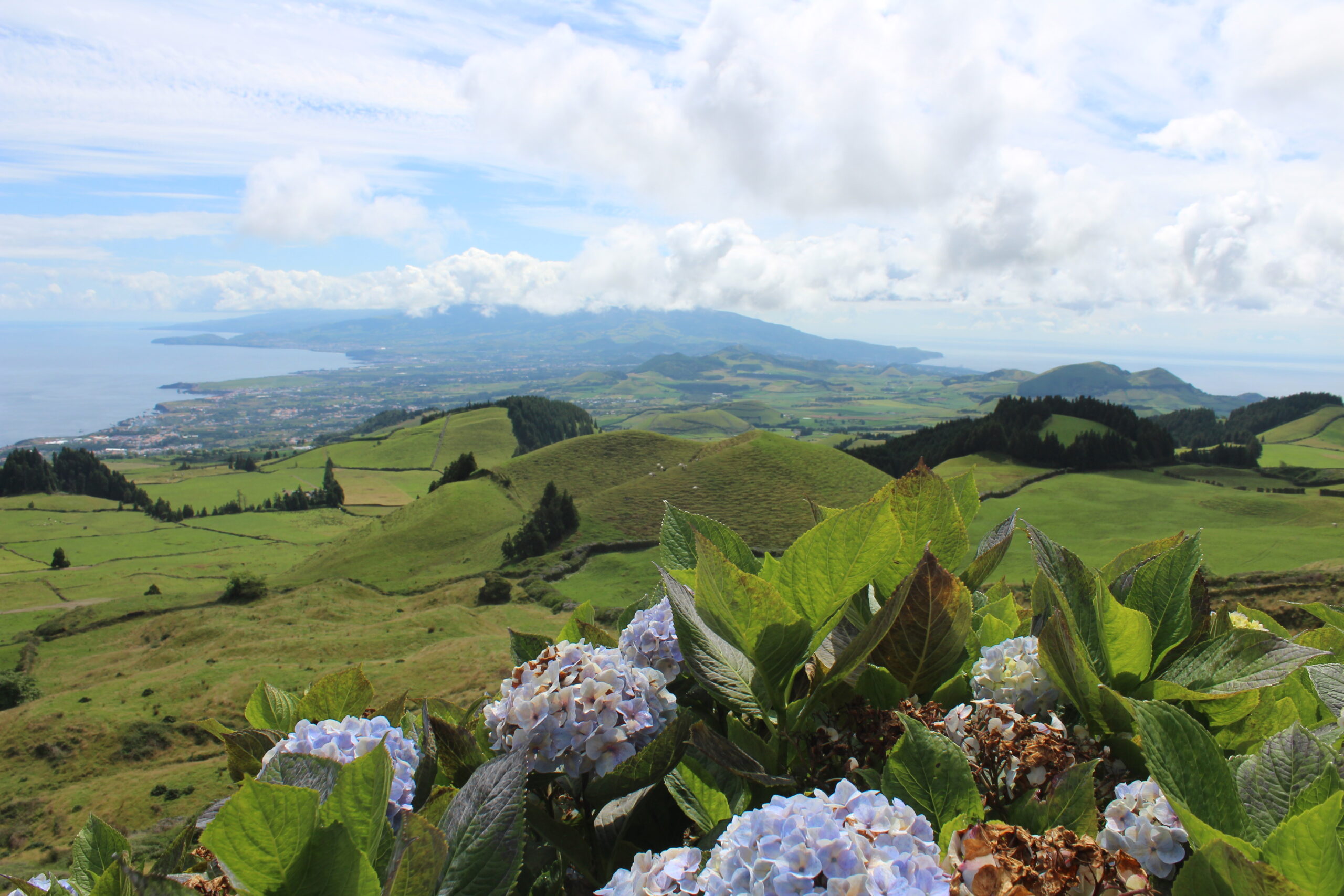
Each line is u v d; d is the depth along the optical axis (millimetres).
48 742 54375
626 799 1540
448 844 1225
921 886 980
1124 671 1866
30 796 48125
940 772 1409
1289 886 964
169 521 170250
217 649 76250
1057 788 1390
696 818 1560
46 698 63469
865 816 1097
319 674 65812
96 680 71812
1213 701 1785
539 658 1707
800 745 1819
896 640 1942
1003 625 2209
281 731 2068
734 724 1678
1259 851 1089
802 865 951
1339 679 1914
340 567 110062
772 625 1719
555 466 135875
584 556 100938
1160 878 1212
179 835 1729
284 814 1105
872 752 1707
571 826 1668
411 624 80062
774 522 102000
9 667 78812
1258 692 1733
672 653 2068
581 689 1598
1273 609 50406
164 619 90125
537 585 92625
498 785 1338
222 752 53344
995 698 1857
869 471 117250
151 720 56938
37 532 159375
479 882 1257
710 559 1692
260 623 84875
